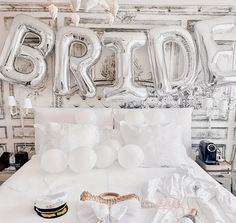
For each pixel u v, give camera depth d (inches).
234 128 111.8
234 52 105.7
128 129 91.6
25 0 98.8
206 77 100.3
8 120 107.4
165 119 99.5
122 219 51.5
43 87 104.8
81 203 58.5
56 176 78.1
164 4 101.7
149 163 86.4
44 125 95.0
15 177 77.3
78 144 86.1
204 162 100.8
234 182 104.3
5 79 96.7
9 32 93.8
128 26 102.7
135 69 105.3
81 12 100.2
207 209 55.9
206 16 103.8
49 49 96.3
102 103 106.7
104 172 81.8
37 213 56.6
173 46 104.4
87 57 94.7
